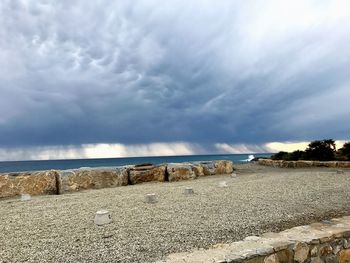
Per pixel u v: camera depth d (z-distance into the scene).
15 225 7.30
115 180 16.08
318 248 5.75
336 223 6.81
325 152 28.92
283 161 27.77
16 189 13.50
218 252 5.01
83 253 5.38
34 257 5.23
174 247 5.62
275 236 5.85
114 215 8.00
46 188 14.09
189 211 8.33
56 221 7.55
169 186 14.31
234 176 18.39
